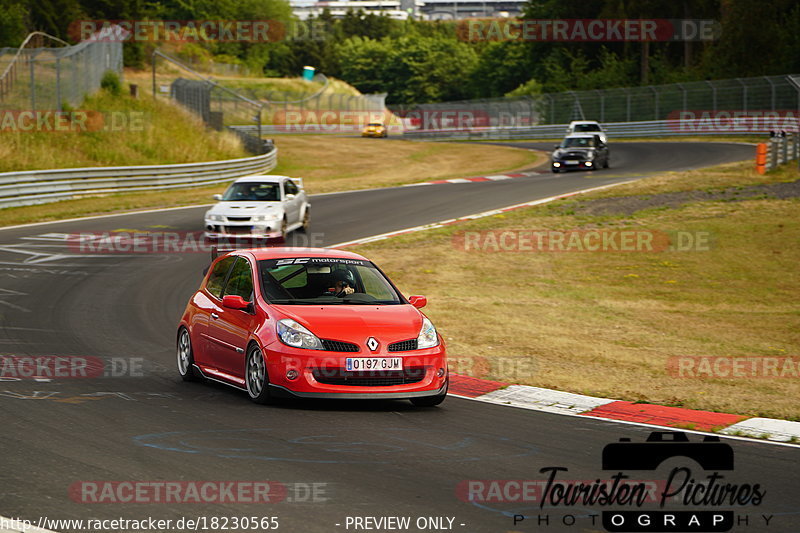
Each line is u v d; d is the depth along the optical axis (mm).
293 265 30938
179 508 17328
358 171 160250
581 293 57188
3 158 102812
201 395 29516
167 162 129625
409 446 23062
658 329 47031
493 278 61062
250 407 27547
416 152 199875
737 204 86688
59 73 126562
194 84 175500
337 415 26797
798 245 70562
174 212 91688
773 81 188875
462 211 91062
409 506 17906
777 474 21172
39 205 93250
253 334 28172
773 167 105625
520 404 29750
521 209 89375
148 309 47719
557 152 132625
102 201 98438
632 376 35000
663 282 61000
